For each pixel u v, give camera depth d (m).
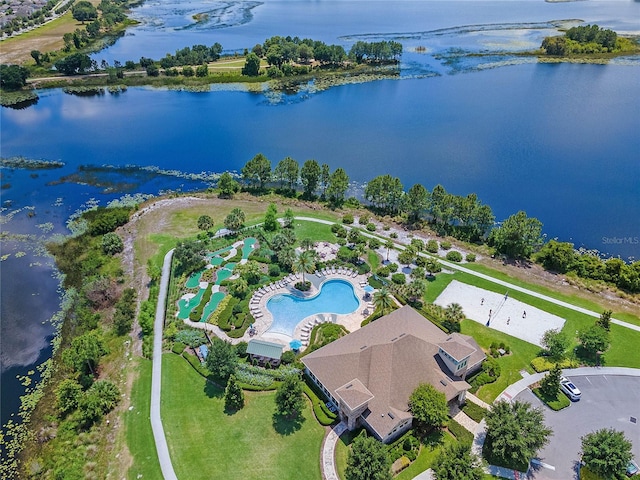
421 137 181.75
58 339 89.88
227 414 72.50
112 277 106.38
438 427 69.88
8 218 131.75
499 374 78.88
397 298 96.69
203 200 139.88
